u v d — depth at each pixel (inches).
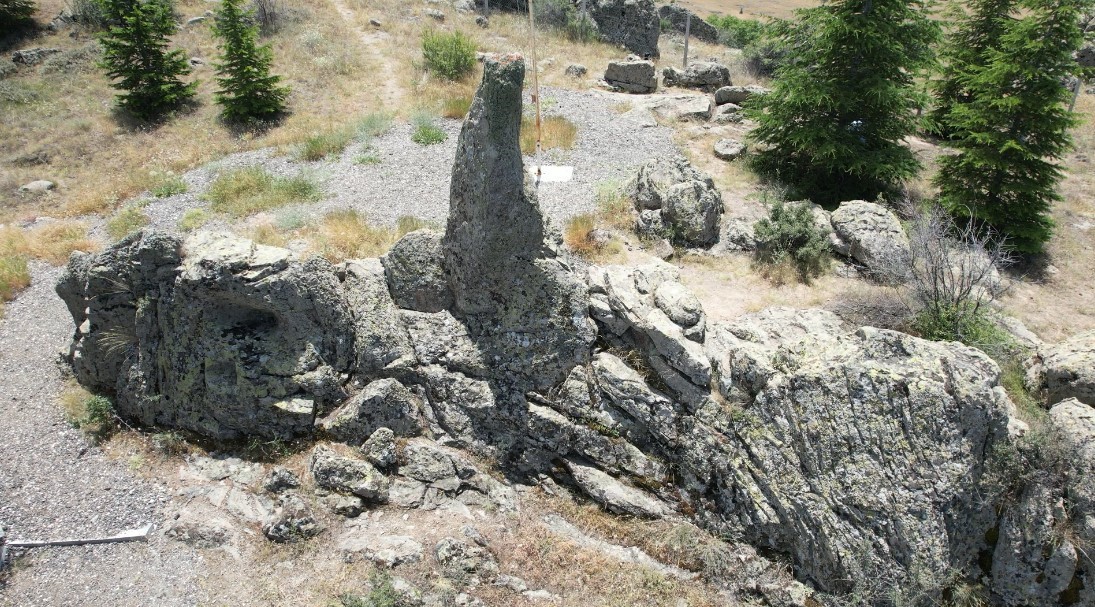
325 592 356.2
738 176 748.6
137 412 446.9
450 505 412.2
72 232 642.2
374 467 416.8
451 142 799.7
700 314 439.2
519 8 1353.3
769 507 400.8
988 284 549.0
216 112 904.3
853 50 676.1
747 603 389.1
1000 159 654.5
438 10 1268.5
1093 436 379.9
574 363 435.5
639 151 793.6
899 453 377.4
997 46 889.5
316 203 662.5
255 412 426.0
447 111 866.8
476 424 437.4
